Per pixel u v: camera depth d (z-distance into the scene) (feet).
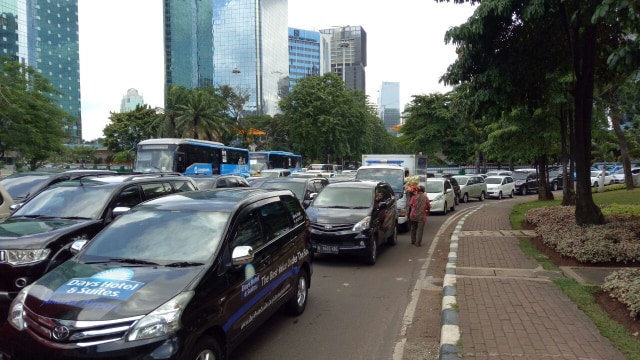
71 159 216.33
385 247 39.68
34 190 36.09
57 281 13.46
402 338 18.25
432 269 30.94
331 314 21.30
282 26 367.04
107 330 11.38
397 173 54.29
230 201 17.43
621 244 27.04
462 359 14.43
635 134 145.69
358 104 179.83
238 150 114.73
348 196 35.22
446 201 68.33
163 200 18.02
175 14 310.45
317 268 31.24
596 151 163.63
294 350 17.02
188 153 88.89
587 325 17.24
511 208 68.33
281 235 19.22
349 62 516.32
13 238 19.70
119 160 204.03
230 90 198.80
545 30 35.37
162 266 14.02
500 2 31.07
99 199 24.32
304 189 45.55
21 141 89.30
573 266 27.09
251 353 16.71
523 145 69.72
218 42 325.01
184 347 11.76
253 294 15.98
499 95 35.68
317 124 157.07
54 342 11.45
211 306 13.21
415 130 134.00
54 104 104.42
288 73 379.35
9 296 18.60
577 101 35.09
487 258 30.27
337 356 16.48
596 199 63.93
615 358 14.30
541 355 14.61
